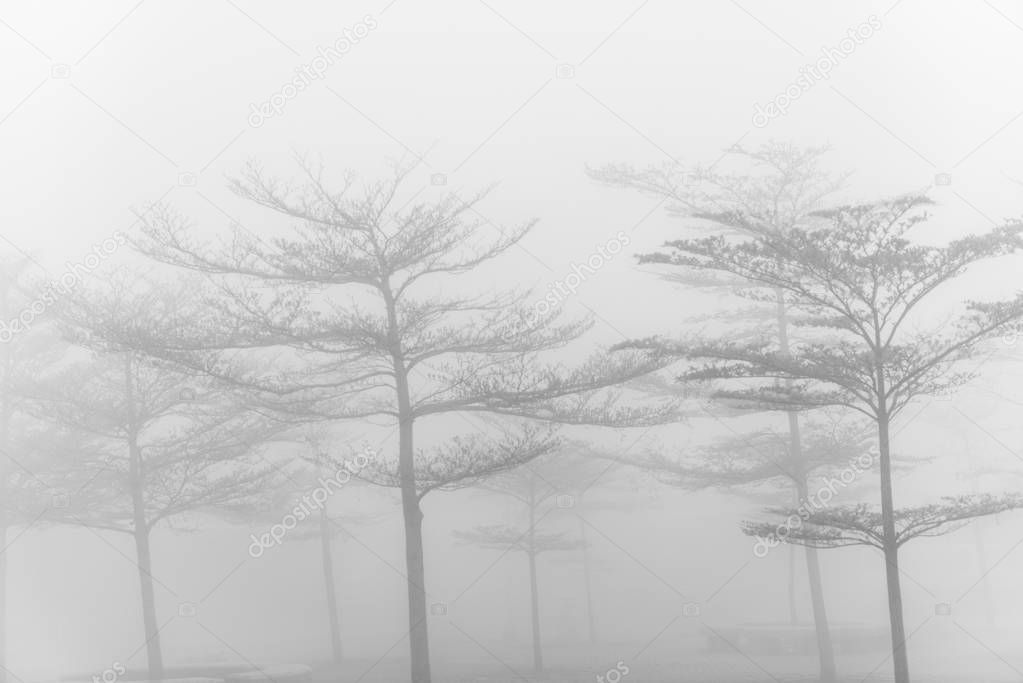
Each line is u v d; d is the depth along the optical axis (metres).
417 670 23.22
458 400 25.19
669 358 25.45
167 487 30.16
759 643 37.19
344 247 25.17
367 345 25.00
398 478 24.44
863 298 20.98
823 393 21.81
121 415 28.97
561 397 26.67
